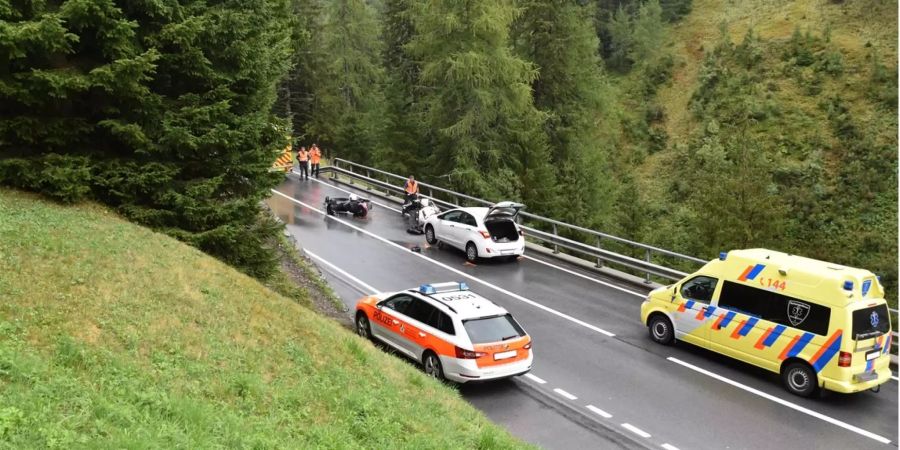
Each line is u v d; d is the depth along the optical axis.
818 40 60.06
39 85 11.29
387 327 13.83
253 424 7.14
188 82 13.80
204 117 12.98
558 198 34.72
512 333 12.55
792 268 12.81
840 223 41.56
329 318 14.98
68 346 7.34
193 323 9.37
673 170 55.41
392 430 8.21
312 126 52.38
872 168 44.50
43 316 7.94
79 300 8.66
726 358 14.41
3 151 12.19
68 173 11.85
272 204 29.86
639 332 16.00
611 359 14.26
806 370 12.41
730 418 11.66
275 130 14.75
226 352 8.85
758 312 13.22
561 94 38.88
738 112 55.50
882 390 12.94
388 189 33.50
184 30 12.52
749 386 12.98
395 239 24.77
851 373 11.91
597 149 40.84
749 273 13.51
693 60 69.69
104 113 12.70
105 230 11.47
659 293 15.16
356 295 18.12
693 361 14.20
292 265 18.69
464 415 10.07
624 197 36.28
